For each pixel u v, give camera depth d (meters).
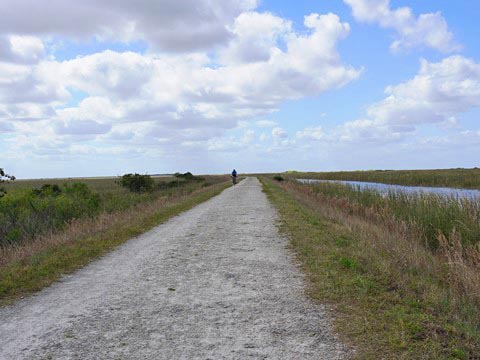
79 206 16.19
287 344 4.49
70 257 8.97
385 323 4.88
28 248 9.78
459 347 4.16
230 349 4.40
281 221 14.55
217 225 14.25
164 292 6.56
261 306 5.76
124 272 7.95
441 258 8.84
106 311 5.70
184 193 29.67
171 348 4.46
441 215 11.84
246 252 9.57
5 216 13.15
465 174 44.94
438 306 5.34
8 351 4.46
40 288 6.90
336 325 4.94
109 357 4.26
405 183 42.75
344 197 20.28
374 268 7.16
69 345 4.58
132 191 29.56
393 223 12.61
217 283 7.02
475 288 5.99
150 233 12.87
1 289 6.70
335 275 7.01
